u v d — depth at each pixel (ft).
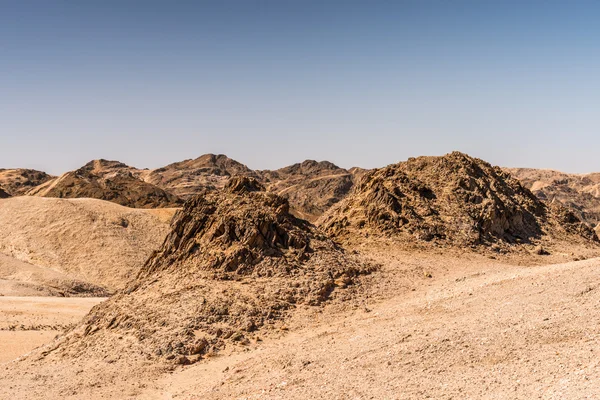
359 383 93.61
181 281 145.07
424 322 118.52
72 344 134.00
